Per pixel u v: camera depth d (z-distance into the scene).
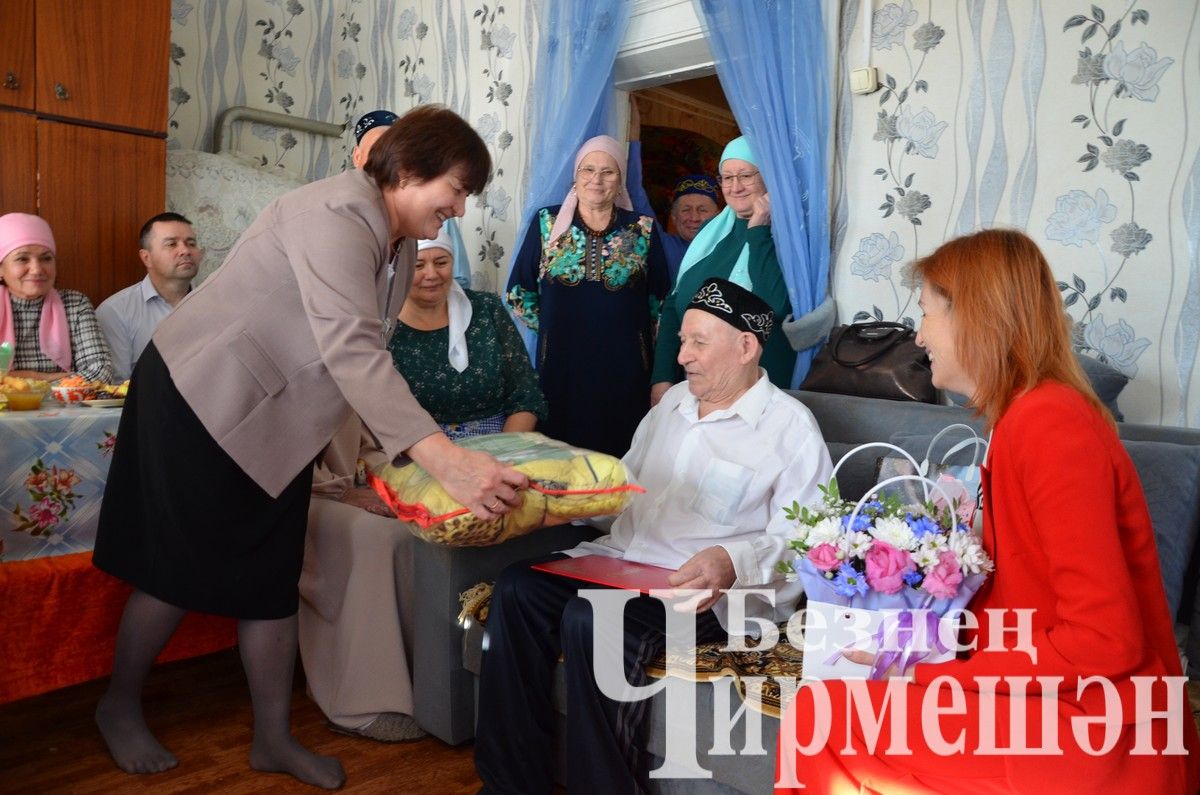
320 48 5.02
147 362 1.98
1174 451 1.80
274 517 2.00
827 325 2.97
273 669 2.08
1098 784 1.14
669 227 5.04
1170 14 2.41
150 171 3.87
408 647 2.30
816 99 2.99
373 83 4.95
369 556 2.25
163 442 1.92
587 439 3.31
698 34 3.43
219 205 4.21
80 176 3.67
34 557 2.29
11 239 3.08
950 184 2.84
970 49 2.78
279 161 4.85
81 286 3.71
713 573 1.71
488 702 1.92
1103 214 2.55
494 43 4.36
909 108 2.92
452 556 2.09
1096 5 2.54
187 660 2.81
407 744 2.26
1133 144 2.49
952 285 1.33
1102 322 2.56
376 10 4.90
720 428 1.98
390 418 1.74
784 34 3.01
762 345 1.97
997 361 1.30
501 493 1.71
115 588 2.35
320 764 2.06
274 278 1.87
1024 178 2.69
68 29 3.59
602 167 3.22
